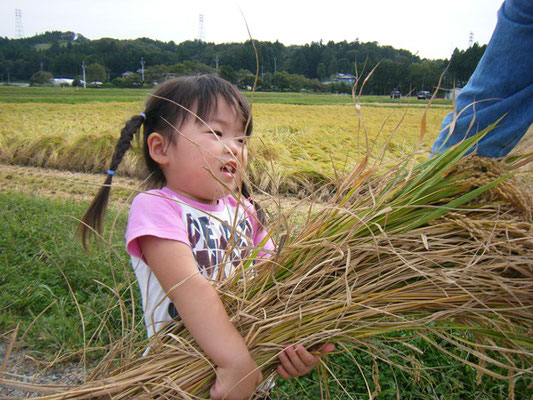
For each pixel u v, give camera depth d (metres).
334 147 11.53
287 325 1.32
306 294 1.33
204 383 1.29
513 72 1.46
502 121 1.52
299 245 1.34
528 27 1.39
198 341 1.26
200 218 1.49
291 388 2.24
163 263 1.34
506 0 1.47
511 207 1.33
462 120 1.57
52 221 4.98
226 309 1.37
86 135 11.26
